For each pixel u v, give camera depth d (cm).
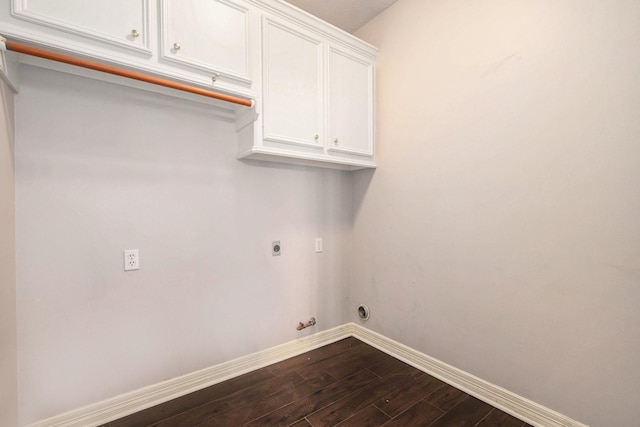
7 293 122
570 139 139
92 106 150
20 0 112
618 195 127
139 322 164
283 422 154
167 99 171
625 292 126
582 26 135
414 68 209
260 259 208
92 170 150
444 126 191
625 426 127
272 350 214
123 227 158
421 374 200
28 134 135
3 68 112
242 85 166
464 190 181
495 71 165
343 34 209
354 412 162
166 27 141
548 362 149
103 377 154
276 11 177
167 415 159
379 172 236
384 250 234
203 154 183
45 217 139
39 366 139
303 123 189
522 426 152
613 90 127
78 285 147
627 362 126
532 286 154
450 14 186
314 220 237
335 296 252
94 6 126
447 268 192
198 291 182
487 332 172
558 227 144
